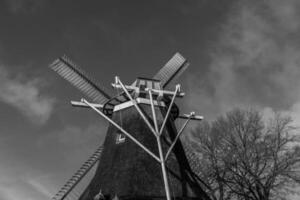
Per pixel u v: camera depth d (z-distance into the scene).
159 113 17.45
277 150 24.89
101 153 17.50
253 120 26.50
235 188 24.92
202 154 26.42
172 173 15.67
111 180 15.33
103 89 20.09
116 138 17.11
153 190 14.84
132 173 15.23
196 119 18.88
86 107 18.31
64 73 20.11
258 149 25.05
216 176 25.09
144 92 17.72
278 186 23.73
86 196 15.61
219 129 27.28
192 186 15.70
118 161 16.00
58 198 16.75
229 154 25.45
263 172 24.45
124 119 17.52
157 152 16.14
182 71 21.75
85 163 18.28
